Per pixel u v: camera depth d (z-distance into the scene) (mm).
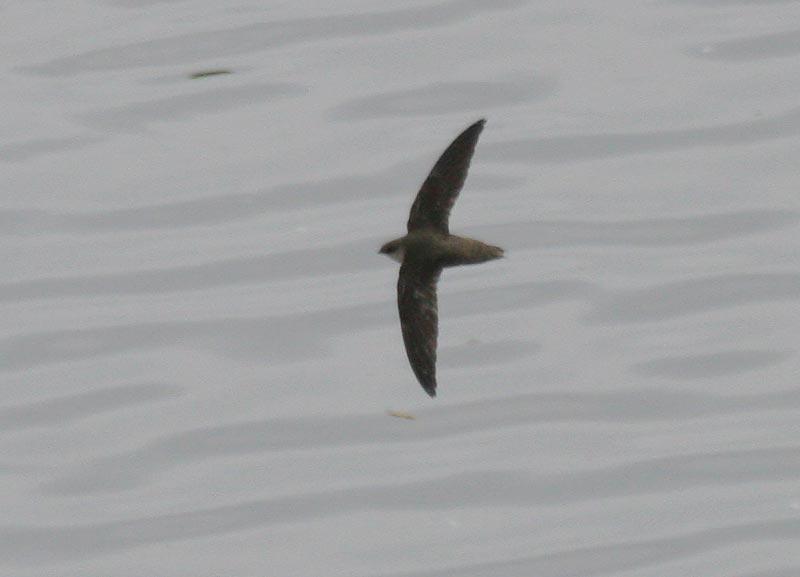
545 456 17594
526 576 16094
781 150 22141
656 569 16094
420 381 10602
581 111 22984
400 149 22250
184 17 25297
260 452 17828
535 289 20047
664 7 25281
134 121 23125
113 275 20516
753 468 17344
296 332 19453
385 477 17406
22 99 23594
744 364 18844
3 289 20359
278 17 25156
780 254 20469
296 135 22719
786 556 16141
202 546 16625
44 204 21688
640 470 17406
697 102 23062
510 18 25094
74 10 25750
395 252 10977
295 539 16656
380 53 24312
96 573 16359
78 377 19000
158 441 18016
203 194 21719
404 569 16250
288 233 20984
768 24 24562
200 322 19703
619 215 21219
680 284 20016
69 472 17688
